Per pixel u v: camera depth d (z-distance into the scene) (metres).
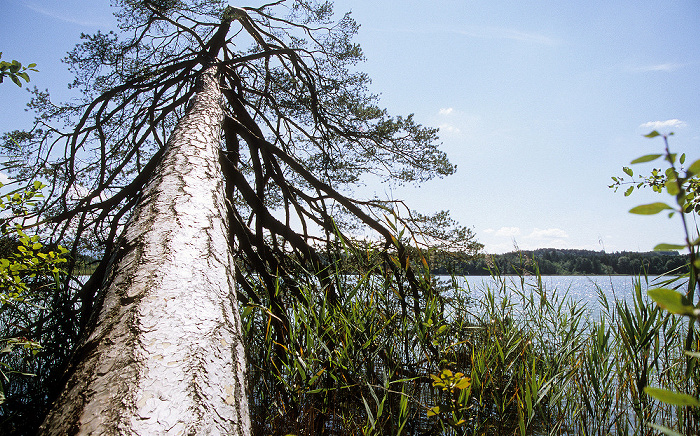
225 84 6.36
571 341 3.35
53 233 5.05
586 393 3.01
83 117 5.92
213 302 1.72
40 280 2.73
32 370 3.26
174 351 1.33
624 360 2.98
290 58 7.06
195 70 6.21
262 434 2.71
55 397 1.24
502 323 3.62
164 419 1.07
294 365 2.77
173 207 2.38
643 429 2.65
